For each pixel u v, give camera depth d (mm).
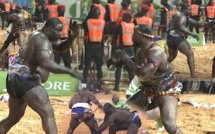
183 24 31203
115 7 41438
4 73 30031
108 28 39188
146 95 16312
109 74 37438
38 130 21391
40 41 14852
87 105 19500
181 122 23766
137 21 34562
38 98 15031
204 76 36938
